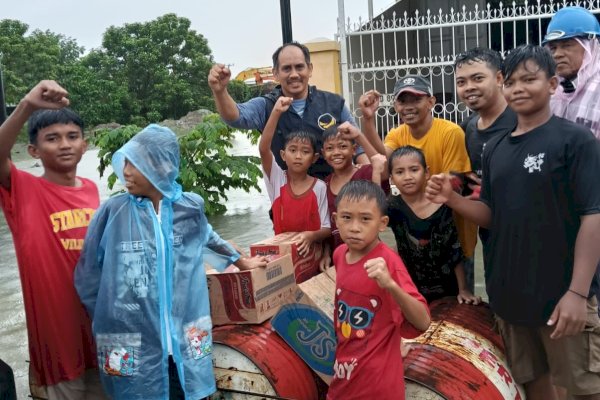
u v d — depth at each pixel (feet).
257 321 11.43
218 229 30.48
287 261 12.08
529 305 10.12
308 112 14.92
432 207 12.41
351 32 28.58
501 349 11.90
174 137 10.37
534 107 9.91
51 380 10.59
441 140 13.91
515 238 10.11
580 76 11.85
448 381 10.19
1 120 16.97
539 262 9.96
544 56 9.85
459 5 36.60
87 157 64.13
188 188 33.37
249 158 35.78
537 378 11.00
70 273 10.62
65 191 10.92
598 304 10.44
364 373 9.59
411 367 10.48
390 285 8.88
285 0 22.77
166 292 9.90
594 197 9.40
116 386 9.92
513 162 10.06
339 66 29.71
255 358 10.87
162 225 10.09
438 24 28.22
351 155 13.50
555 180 9.69
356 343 9.78
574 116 11.91
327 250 13.82
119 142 33.24
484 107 12.84
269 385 10.77
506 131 10.73
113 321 9.86
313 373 11.46
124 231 10.02
